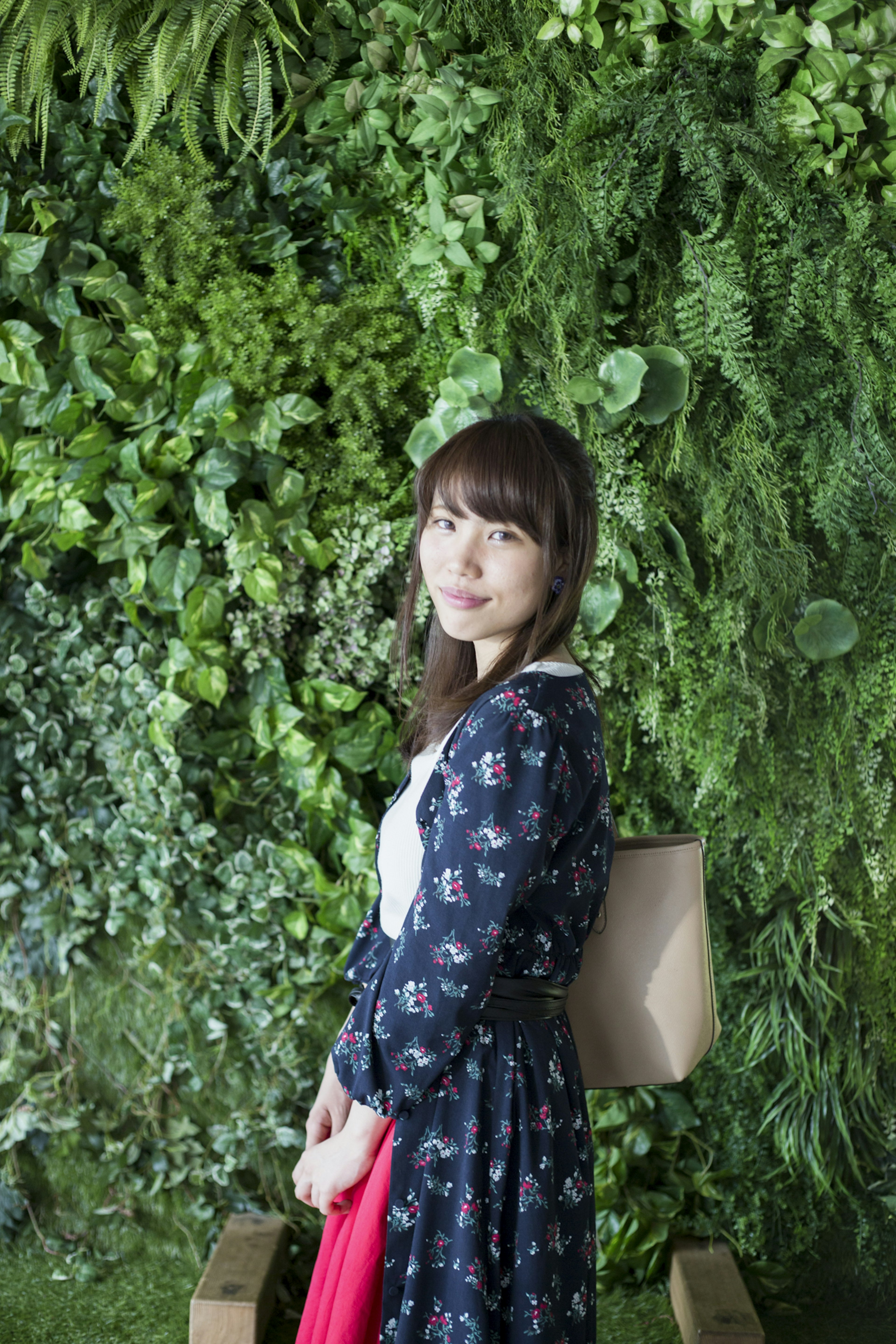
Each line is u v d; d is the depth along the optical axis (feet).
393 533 5.87
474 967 3.04
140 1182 6.29
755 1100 6.12
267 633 5.93
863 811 5.83
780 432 5.54
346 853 6.05
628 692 6.05
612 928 3.98
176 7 5.31
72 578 6.12
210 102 5.70
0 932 6.35
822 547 5.79
